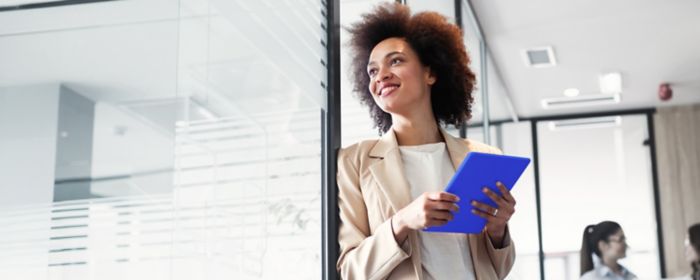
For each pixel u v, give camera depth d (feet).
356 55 5.97
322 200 5.54
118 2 3.28
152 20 3.48
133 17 3.35
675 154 22.33
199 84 3.84
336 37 6.09
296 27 5.35
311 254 5.23
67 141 2.81
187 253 3.51
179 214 3.47
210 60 3.99
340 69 6.25
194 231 3.61
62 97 2.86
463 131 12.03
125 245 3.02
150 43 3.45
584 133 23.29
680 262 21.57
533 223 22.99
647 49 17.58
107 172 2.98
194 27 3.85
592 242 17.19
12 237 2.52
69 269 2.70
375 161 5.14
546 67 18.92
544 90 20.97
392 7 5.82
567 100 21.99
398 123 5.39
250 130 4.39
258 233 4.38
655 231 22.09
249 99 4.43
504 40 16.96
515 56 18.07
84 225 2.80
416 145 5.34
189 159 3.64
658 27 16.16
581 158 23.15
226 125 4.10
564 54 17.92
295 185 5.04
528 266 22.77
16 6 2.80
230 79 4.20
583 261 17.28
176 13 3.67
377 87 5.35
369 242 4.67
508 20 15.72
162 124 3.43
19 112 2.68
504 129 20.57
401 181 4.95
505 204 4.61
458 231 4.69
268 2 4.86
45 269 2.60
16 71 2.72
